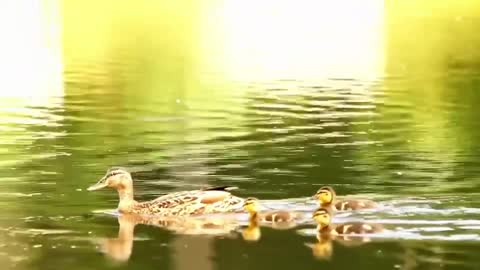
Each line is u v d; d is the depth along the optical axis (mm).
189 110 41594
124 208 24250
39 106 42250
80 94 45938
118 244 21531
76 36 72000
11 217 23703
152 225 23234
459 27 80062
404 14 90312
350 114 40531
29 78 51312
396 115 40531
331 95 46062
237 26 80750
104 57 60938
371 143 33906
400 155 31656
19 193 26141
